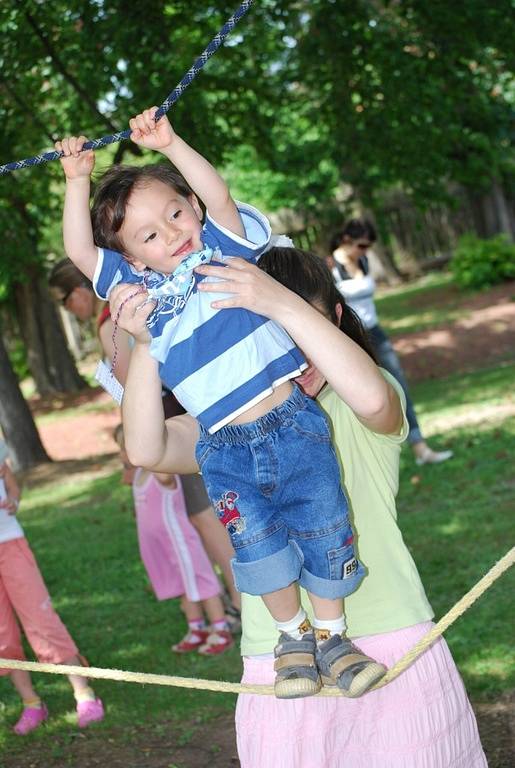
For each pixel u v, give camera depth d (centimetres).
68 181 303
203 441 304
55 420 2150
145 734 591
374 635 318
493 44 1530
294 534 300
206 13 1424
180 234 296
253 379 291
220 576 834
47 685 695
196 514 682
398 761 314
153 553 699
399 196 2975
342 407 325
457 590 695
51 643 609
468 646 601
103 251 305
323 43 1527
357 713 313
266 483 294
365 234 959
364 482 323
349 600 318
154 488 684
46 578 966
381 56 1522
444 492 934
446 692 323
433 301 2456
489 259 2458
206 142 1406
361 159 1641
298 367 299
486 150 2031
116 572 950
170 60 1361
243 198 2755
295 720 313
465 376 1645
